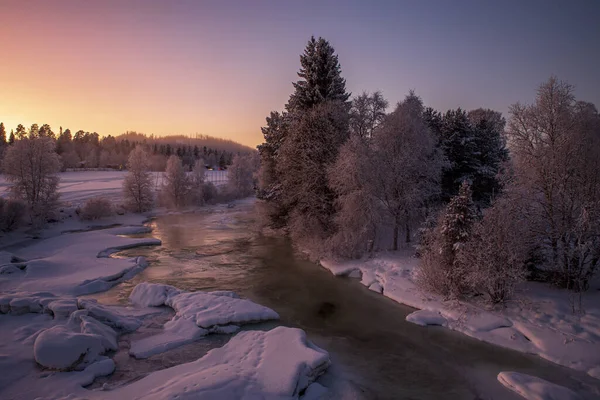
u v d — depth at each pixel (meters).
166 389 9.55
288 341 13.11
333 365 12.83
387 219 26.66
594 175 16.17
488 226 16.39
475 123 38.72
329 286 21.70
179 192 64.94
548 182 17.14
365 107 32.22
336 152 29.69
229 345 13.27
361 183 25.62
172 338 14.05
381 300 19.38
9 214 34.97
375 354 13.70
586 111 17.17
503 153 36.22
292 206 33.41
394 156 26.28
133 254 29.42
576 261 16.30
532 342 13.78
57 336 11.73
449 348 14.12
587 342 12.90
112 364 11.84
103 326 13.97
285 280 22.80
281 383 10.41
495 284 16.09
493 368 12.69
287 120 36.69
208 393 9.38
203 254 29.61
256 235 38.41
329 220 29.53
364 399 10.87
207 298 17.72
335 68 35.19
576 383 11.52
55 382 10.49
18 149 39.72
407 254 24.86
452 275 17.22
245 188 87.31
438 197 30.52
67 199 56.53
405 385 11.67
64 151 132.38
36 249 29.84
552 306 15.23
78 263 24.59
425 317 16.47
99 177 101.62
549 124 17.45
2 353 11.76
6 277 20.80
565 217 16.67
